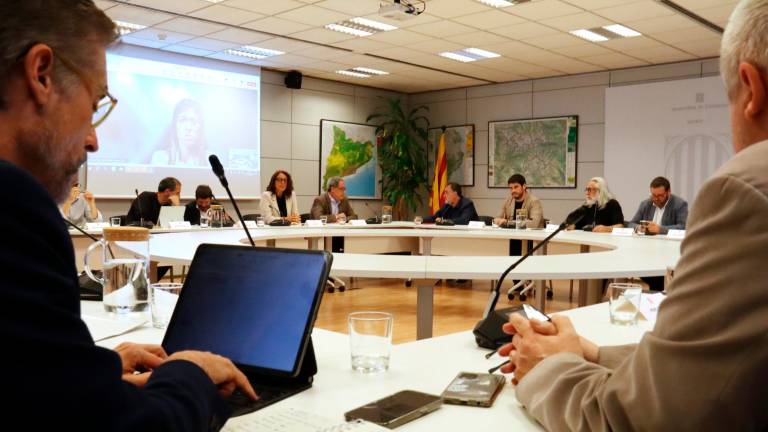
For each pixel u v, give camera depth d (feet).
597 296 11.67
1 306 1.62
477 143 31.27
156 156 23.98
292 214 21.08
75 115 2.20
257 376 3.38
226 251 3.82
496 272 8.16
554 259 9.75
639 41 21.72
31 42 2.03
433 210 31.42
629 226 19.38
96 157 22.44
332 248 19.71
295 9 18.42
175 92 24.47
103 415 1.77
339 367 3.80
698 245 2.24
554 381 2.88
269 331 3.42
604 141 27.04
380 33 21.07
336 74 28.58
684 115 24.75
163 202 19.17
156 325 4.88
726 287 2.10
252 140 26.91
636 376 2.31
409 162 31.42
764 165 2.17
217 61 25.67
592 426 2.48
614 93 26.63
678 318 2.22
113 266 5.33
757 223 2.06
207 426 2.30
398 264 8.84
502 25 19.85
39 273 1.73
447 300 19.38
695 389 2.10
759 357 2.01
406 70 27.45
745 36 2.40
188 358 2.75
